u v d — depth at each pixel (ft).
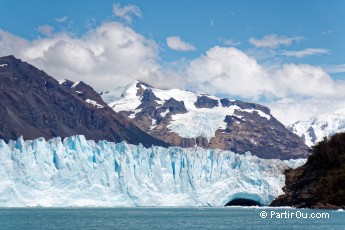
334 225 581.94
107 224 611.06
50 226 579.07
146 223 627.87
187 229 560.20
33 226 576.61
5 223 605.73
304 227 565.53
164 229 561.02
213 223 628.28
